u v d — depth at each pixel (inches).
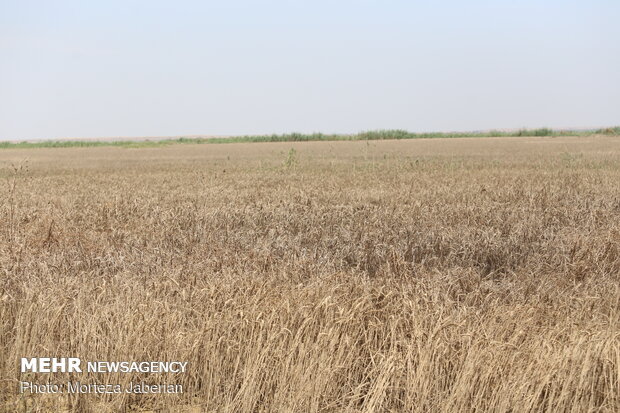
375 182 834.2
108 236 452.1
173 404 222.4
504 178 853.2
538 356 209.9
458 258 380.2
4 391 232.7
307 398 206.7
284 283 293.0
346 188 748.6
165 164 1497.3
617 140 2699.3
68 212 566.9
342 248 397.7
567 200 590.6
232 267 338.3
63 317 247.6
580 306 269.0
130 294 274.1
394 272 332.5
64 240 433.7
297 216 516.1
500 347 213.3
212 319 237.3
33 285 292.8
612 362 202.1
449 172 995.3
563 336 224.5
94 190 789.9
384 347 228.5
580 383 194.7
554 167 1090.7
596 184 735.1
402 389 213.5
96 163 1632.6
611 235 391.2
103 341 233.8
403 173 986.7
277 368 217.8
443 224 483.8
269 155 1926.7
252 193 697.0
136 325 241.3
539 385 195.6
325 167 1188.5
